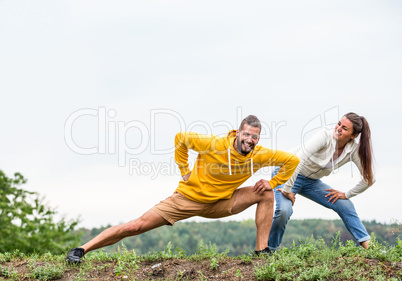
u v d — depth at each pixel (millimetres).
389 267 5773
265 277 5750
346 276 5625
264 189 6305
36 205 14641
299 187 7039
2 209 14148
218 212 6371
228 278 5871
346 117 6516
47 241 14359
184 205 6238
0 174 14398
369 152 6598
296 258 5992
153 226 6281
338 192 6910
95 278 6074
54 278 6129
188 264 6336
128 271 6234
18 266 6547
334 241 6625
